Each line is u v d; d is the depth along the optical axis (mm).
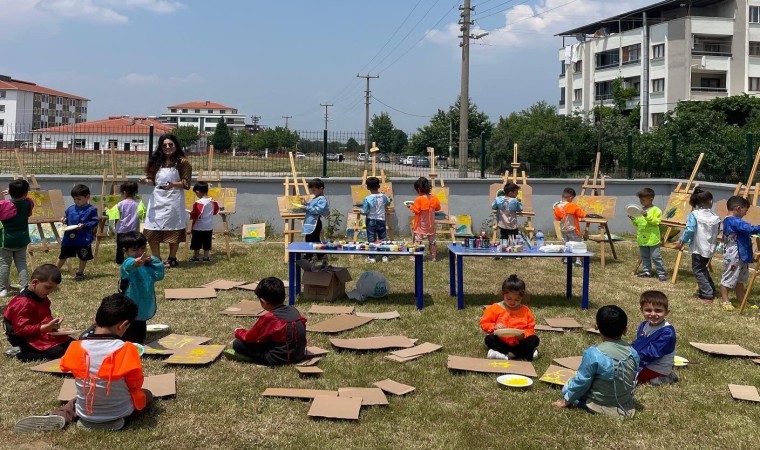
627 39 49688
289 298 7762
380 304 7984
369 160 15258
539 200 15352
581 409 4820
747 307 8141
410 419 4594
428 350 6098
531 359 5949
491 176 15641
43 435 4219
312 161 14773
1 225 7801
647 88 47469
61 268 9750
